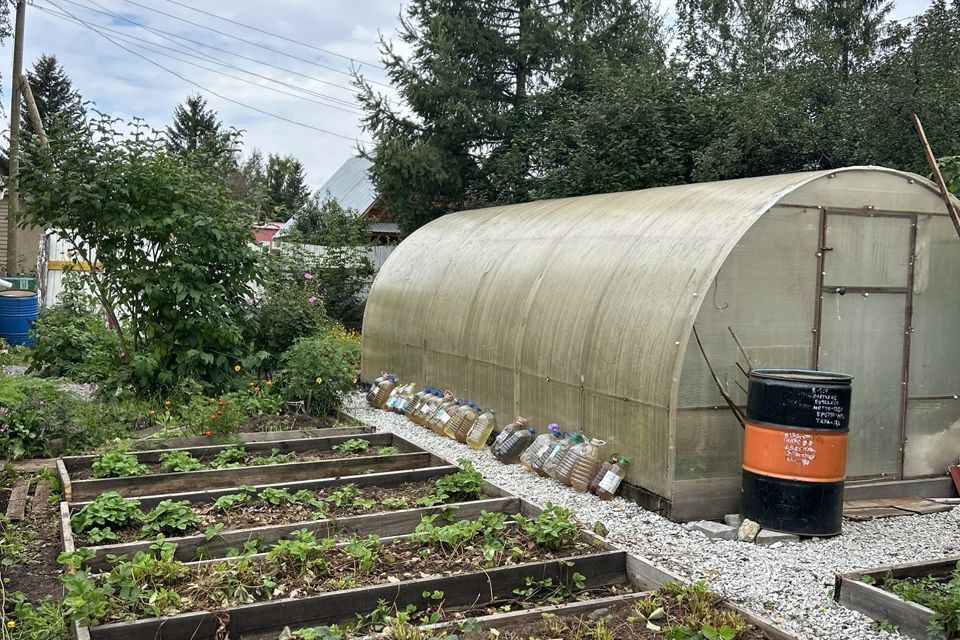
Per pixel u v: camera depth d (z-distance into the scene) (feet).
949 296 24.98
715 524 21.08
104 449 25.91
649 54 61.77
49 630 13.82
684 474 21.85
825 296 23.38
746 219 22.36
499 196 67.21
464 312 33.53
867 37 67.87
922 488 24.94
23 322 54.08
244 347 37.09
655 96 53.52
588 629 14.32
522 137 66.90
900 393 24.62
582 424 25.61
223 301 35.42
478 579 15.93
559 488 24.48
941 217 24.64
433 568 16.96
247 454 26.78
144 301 33.94
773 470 20.38
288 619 14.29
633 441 23.22
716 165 48.83
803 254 23.02
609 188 54.13
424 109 68.33
